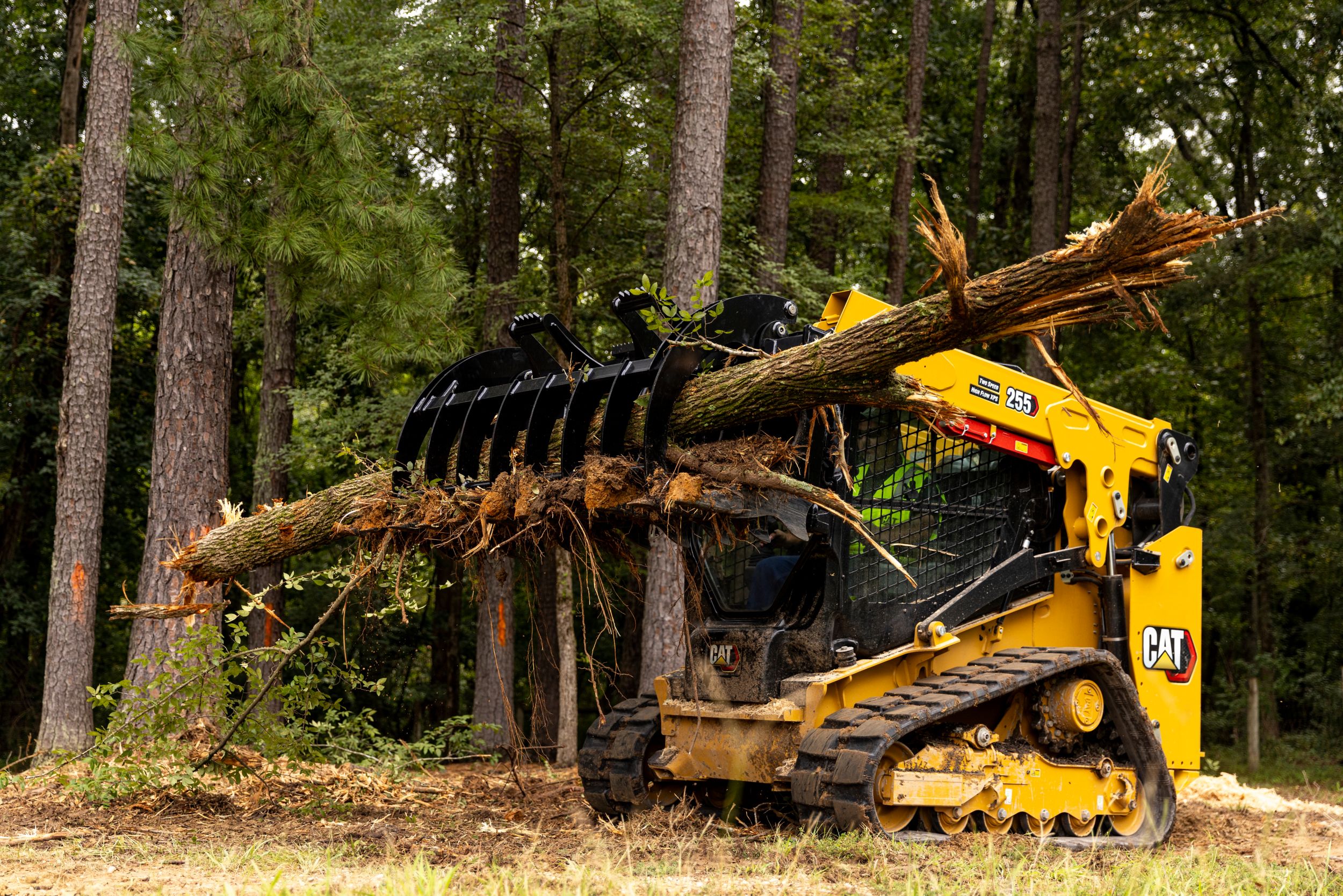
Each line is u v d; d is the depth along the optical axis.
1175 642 7.92
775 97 16.48
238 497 23.73
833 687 6.52
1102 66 24.97
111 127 12.68
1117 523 7.76
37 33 22.47
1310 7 22.08
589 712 22.28
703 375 6.18
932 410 5.62
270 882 4.78
